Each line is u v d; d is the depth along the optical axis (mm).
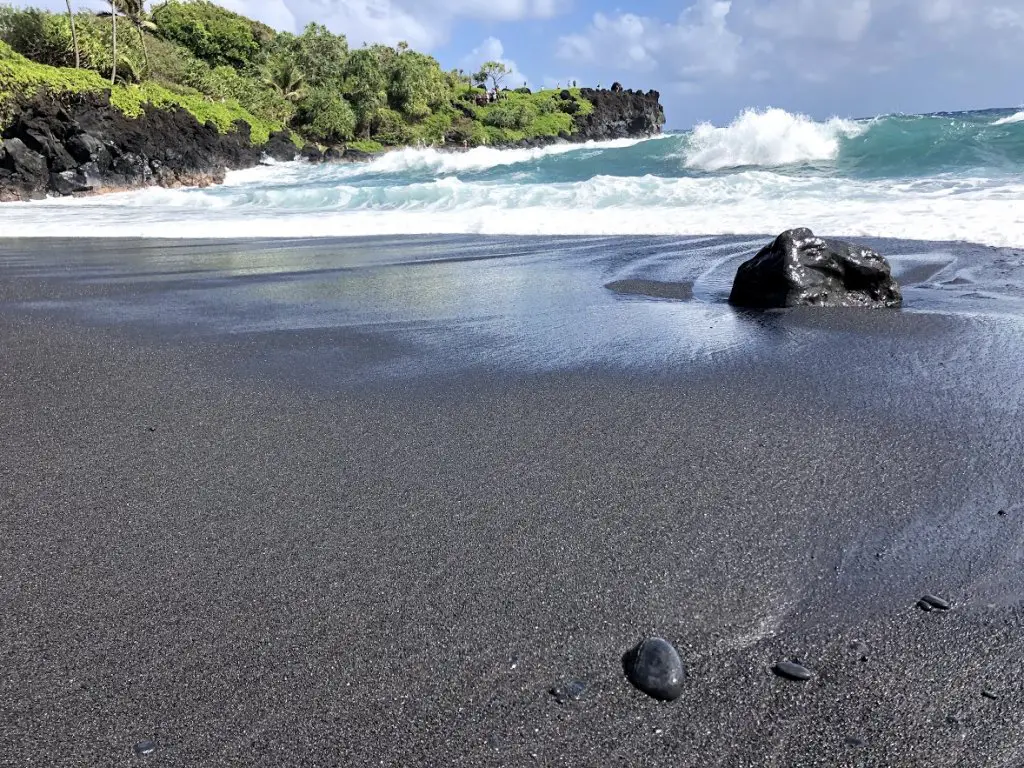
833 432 3010
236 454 2963
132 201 20391
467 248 8586
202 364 4258
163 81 39844
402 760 1413
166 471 2811
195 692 1605
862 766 1376
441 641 1768
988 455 2717
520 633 1792
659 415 3295
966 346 4125
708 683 1611
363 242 9523
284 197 17594
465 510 2443
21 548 2250
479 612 1880
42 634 1821
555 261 7484
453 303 5770
